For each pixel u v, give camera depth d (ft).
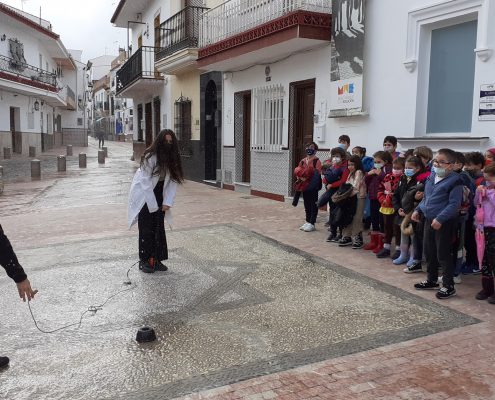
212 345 13.14
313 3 31.37
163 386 11.03
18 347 13.09
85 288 17.67
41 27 98.22
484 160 18.58
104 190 46.70
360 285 17.87
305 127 35.29
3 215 33.04
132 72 71.51
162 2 62.13
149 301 16.39
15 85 86.99
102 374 11.62
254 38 33.83
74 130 169.48
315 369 11.79
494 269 15.81
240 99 43.96
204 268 20.01
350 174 22.91
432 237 16.85
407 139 24.90
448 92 24.30
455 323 14.40
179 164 19.27
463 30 23.39
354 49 28.19
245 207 34.86
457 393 10.75
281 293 17.10
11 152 95.45
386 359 12.27
